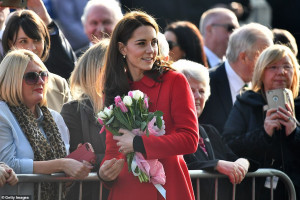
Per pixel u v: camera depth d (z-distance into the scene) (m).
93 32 27.00
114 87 16.81
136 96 16.03
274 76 21.67
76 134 18.94
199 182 19.39
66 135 18.81
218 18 31.31
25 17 21.62
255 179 20.59
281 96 20.95
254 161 19.78
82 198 18.41
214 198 19.50
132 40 16.39
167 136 16.14
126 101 16.03
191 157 19.52
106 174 16.52
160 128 16.08
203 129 20.56
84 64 19.14
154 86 16.62
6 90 17.80
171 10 36.19
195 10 36.97
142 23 16.44
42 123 18.38
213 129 21.05
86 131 18.83
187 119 16.33
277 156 21.03
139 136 16.03
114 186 16.92
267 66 21.80
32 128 17.81
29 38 21.47
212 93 24.03
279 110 20.83
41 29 21.75
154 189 16.52
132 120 16.16
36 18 21.81
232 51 24.36
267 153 21.05
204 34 31.72
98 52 19.14
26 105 18.08
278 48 21.94
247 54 24.00
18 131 17.66
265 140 20.78
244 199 20.17
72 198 18.41
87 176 17.83
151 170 16.27
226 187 19.88
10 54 18.11
